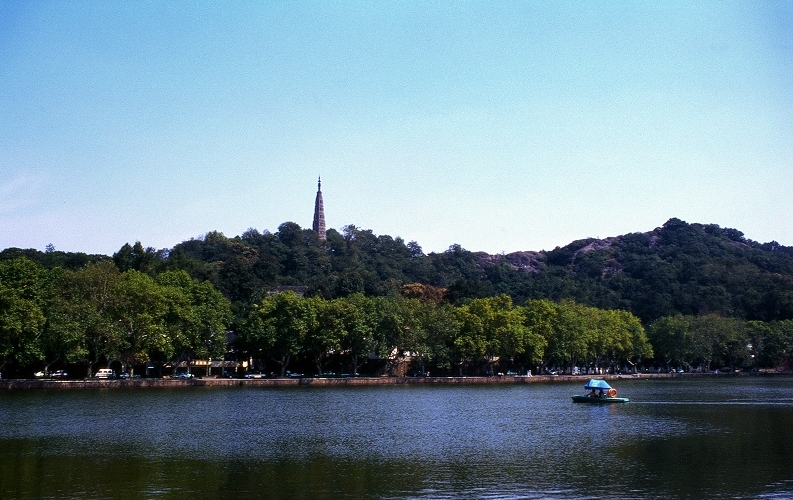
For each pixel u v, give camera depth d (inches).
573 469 3144.7
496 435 4136.3
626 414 5255.9
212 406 5575.8
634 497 2679.6
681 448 3673.7
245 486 2812.5
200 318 7746.1
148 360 7332.7
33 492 2691.9
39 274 7121.1
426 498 2655.0
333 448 3666.3
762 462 3289.9
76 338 6604.3
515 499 2647.6
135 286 7229.3
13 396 6166.3
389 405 5871.1
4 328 6358.3
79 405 5482.3
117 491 2719.0
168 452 3511.3
